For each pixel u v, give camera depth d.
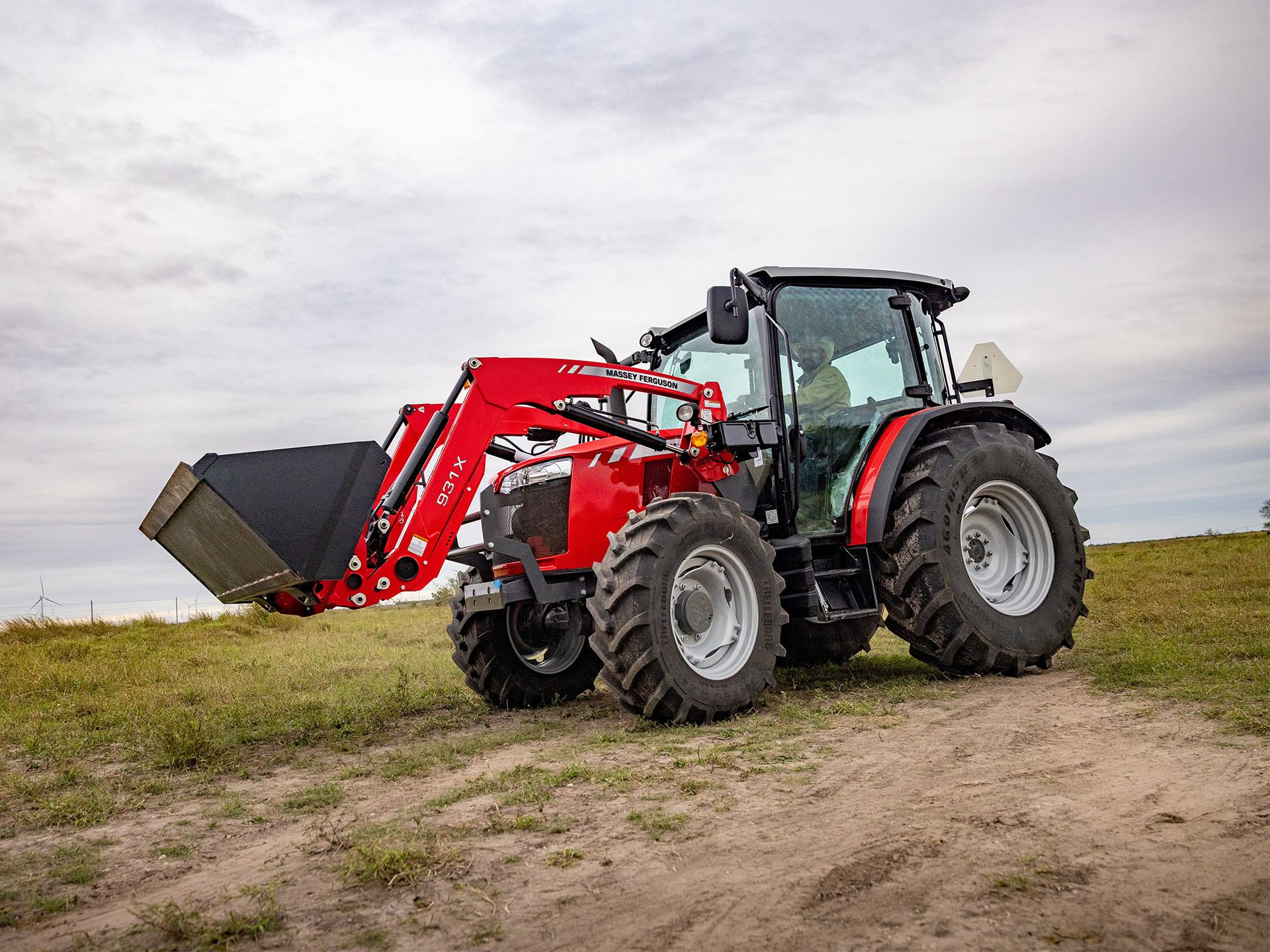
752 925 1.81
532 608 5.31
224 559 4.16
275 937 1.86
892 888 1.96
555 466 4.91
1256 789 2.48
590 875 2.14
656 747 3.59
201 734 4.04
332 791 3.23
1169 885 1.88
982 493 5.20
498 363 4.52
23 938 1.96
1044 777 2.78
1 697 6.16
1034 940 1.67
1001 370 6.02
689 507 4.25
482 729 4.56
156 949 1.84
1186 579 9.48
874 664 5.95
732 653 4.34
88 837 2.79
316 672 6.96
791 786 2.87
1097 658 5.24
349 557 4.02
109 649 9.76
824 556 5.07
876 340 5.56
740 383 5.30
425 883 2.14
